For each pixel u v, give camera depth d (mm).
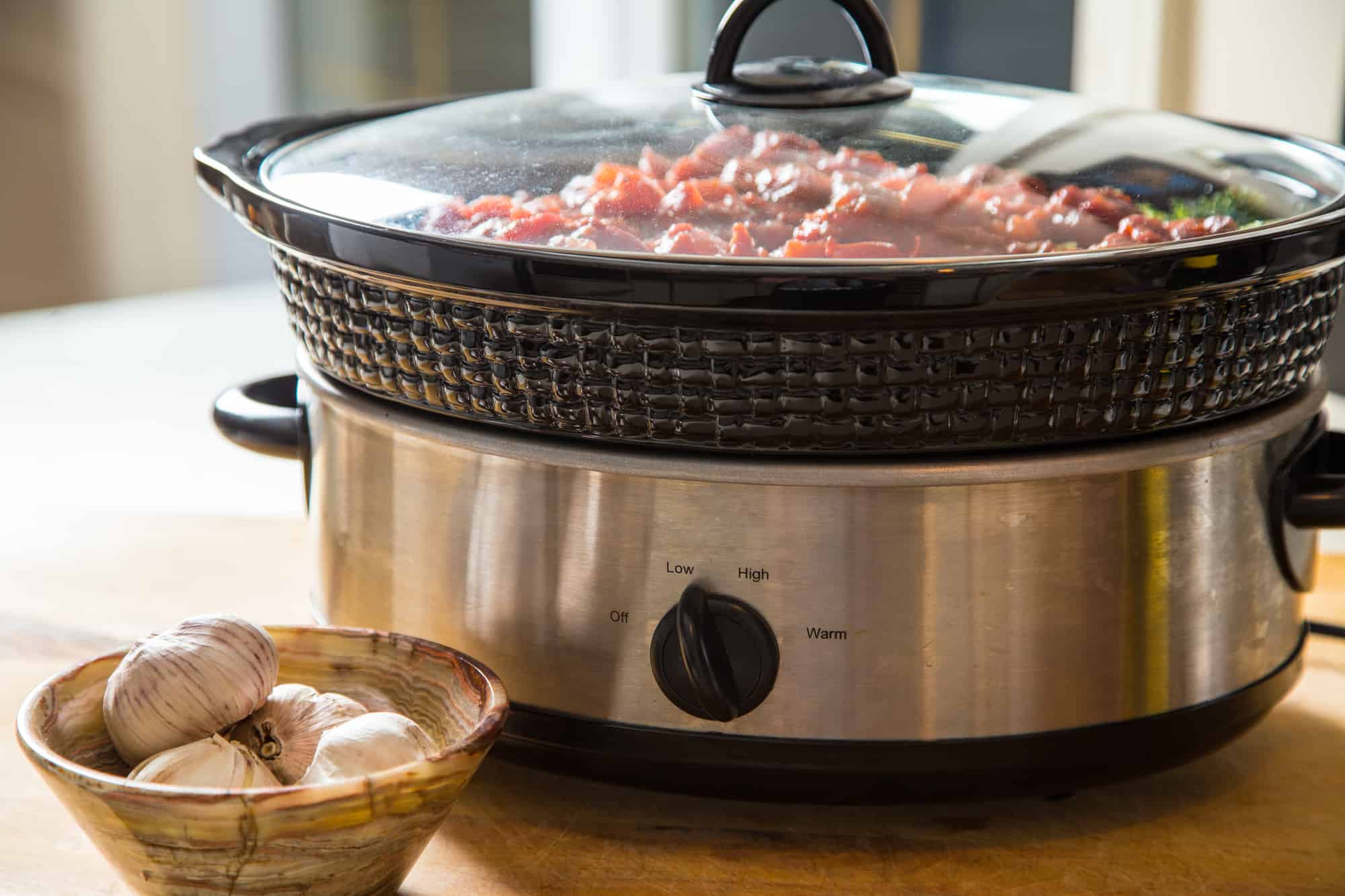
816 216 594
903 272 514
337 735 586
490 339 593
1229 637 659
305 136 816
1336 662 859
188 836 526
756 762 624
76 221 1754
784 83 717
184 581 971
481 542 649
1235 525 646
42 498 1308
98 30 1672
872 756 619
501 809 698
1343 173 705
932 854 659
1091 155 669
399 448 671
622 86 787
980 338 548
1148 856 658
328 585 746
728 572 608
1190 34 1427
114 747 641
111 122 1726
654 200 616
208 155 718
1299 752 757
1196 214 627
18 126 1671
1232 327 585
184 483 1356
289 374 888
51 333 1744
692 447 595
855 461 586
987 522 599
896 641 609
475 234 603
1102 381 571
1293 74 1269
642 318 552
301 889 556
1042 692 622
